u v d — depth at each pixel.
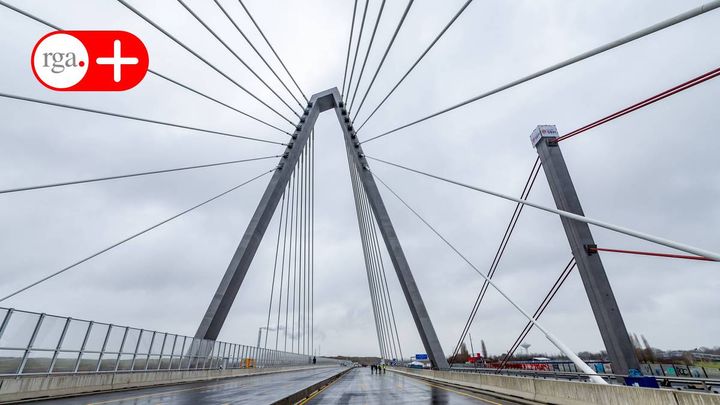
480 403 13.40
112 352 20.39
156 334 25.14
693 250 6.96
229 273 36.25
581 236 21.17
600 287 19.83
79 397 15.43
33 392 14.33
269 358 58.94
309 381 30.59
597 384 9.84
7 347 13.84
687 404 7.10
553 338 15.01
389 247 36.44
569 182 22.72
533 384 13.68
